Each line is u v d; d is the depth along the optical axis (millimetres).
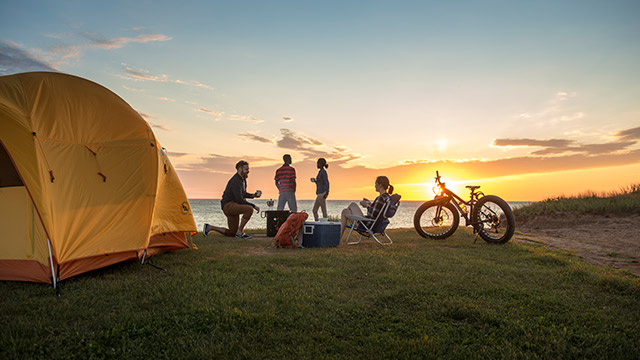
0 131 4191
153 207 5398
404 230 10836
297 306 3547
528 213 13508
